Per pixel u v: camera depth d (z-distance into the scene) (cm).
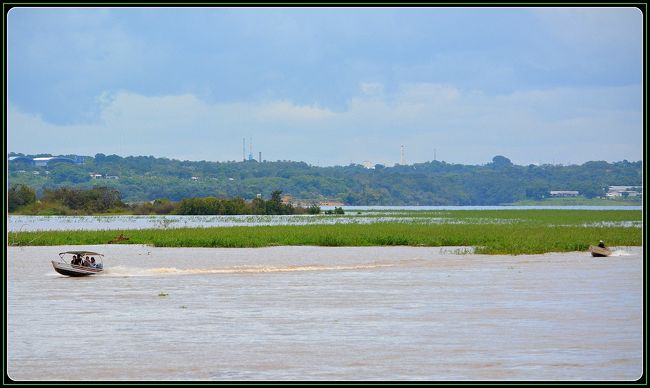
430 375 8044
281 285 13838
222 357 8719
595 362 8494
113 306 11662
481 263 17312
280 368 8312
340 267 16625
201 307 11562
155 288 13500
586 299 12144
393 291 13050
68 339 9494
